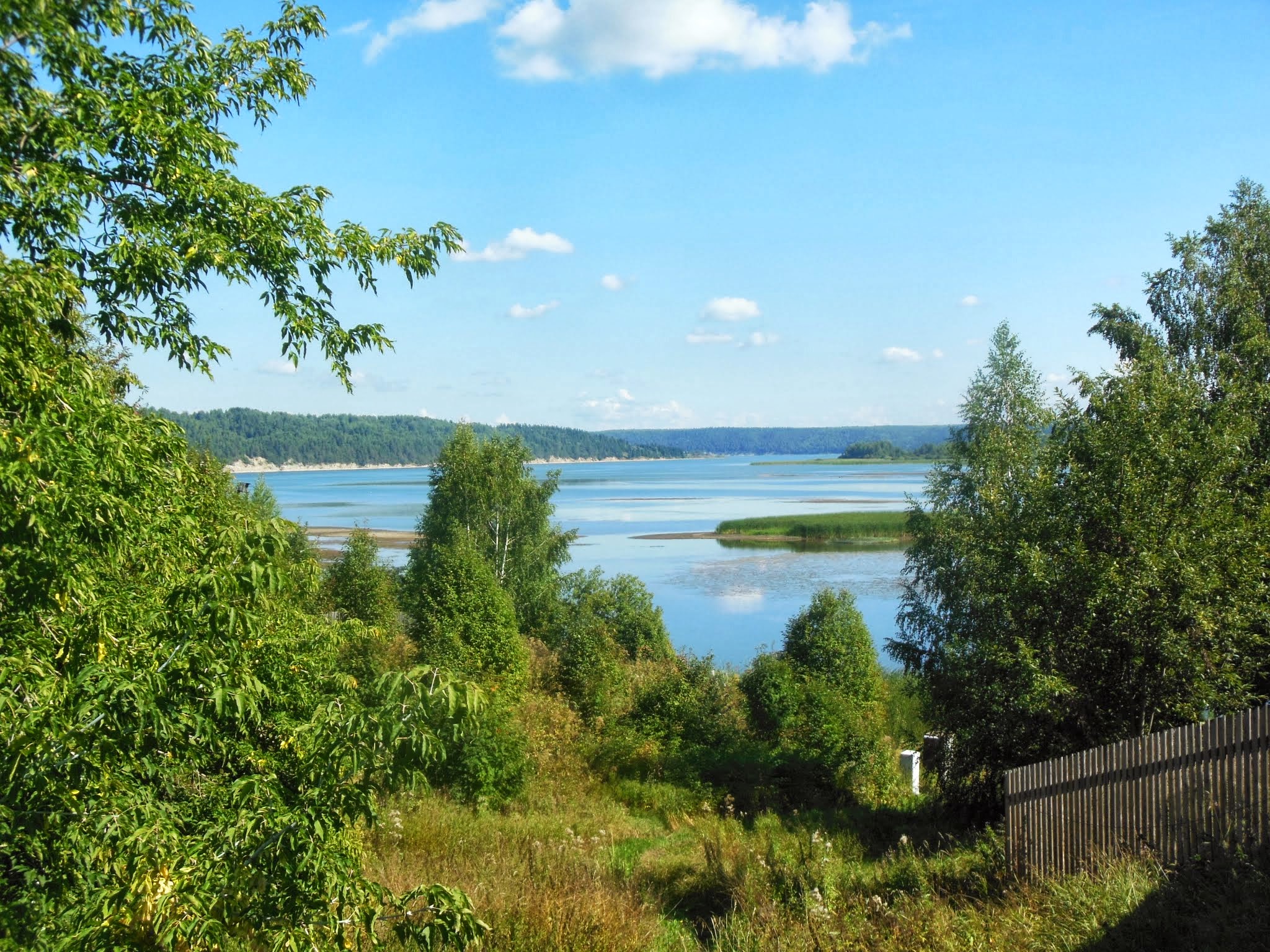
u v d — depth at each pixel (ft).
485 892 25.02
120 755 13.21
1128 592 36.99
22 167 15.07
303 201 20.13
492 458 121.90
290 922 12.87
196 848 12.57
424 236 22.33
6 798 12.03
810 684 77.00
